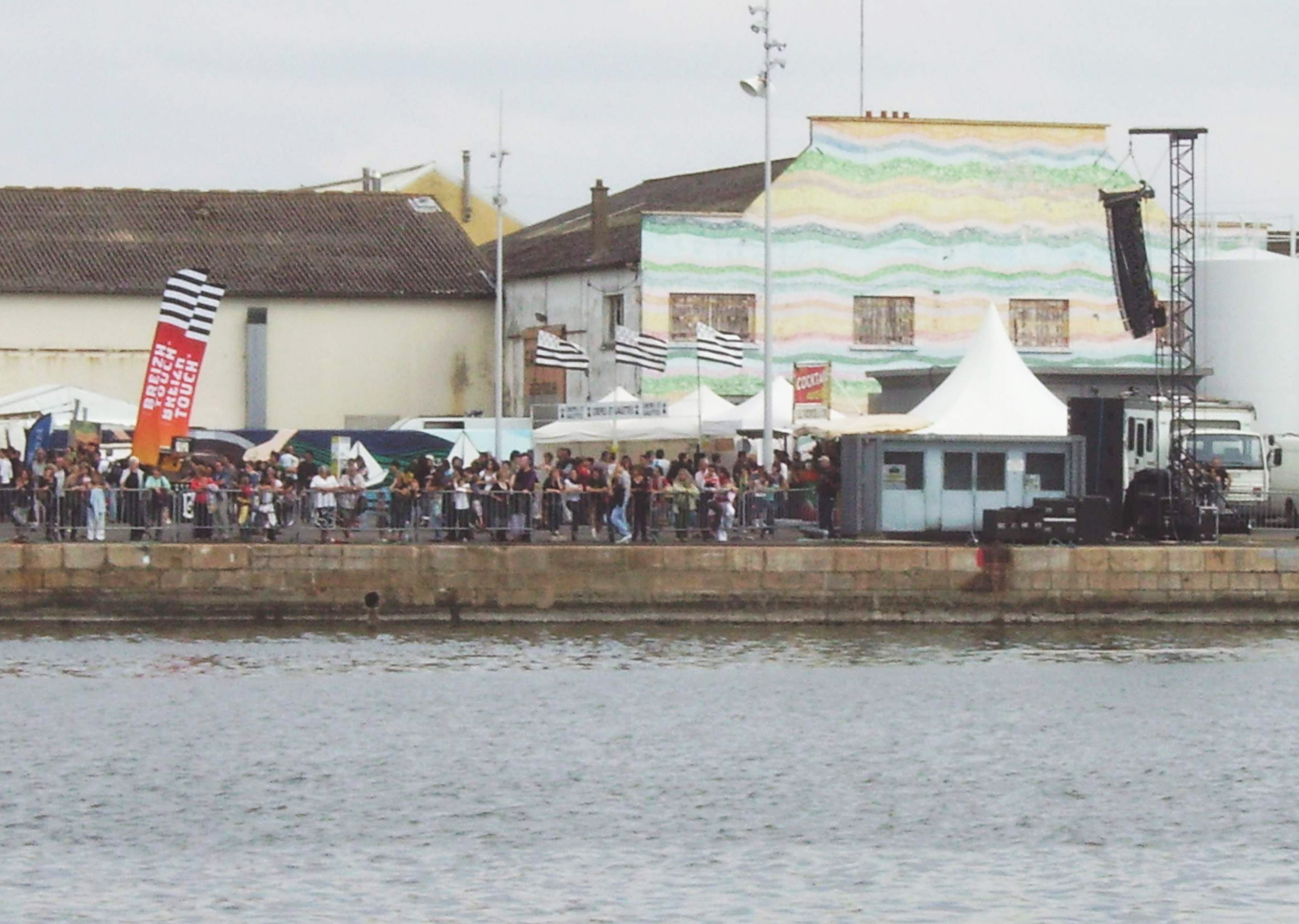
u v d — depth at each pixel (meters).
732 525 112.31
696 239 162.62
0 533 108.56
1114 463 120.56
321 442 134.00
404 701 83.50
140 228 182.62
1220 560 109.75
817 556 106.88
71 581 101.94
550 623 105.31
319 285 178.00
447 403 180.88
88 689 85.25
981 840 62.09
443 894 55.97
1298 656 98.88
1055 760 73.56
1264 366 167.25
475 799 66.56
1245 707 84.31
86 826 62.75
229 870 58.12
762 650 98.62
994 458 113.81
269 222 186.62
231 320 176.50
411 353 179.88
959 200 168.62
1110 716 82.12
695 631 104.75
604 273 167.25
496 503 108.69
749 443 129.50
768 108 127.56
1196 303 167.00
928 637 104.12
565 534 111.81
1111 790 68.94
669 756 73.44
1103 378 163.25
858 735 77.56
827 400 119.75
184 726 77.50
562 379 173.62
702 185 182.75
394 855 60.00
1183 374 134.25
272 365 177.12
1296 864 59.59
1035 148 170.00
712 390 161.62
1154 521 117.62
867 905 55.25
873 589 107.19
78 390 137.75
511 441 138.88
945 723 80.19
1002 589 108.06
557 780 69.50
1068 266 170.50
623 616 105.81
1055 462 114.69
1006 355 122.31
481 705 82.56
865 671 92.62
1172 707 84.12
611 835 62.28
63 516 104.12
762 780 69.88
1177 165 127.19
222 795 66.75
